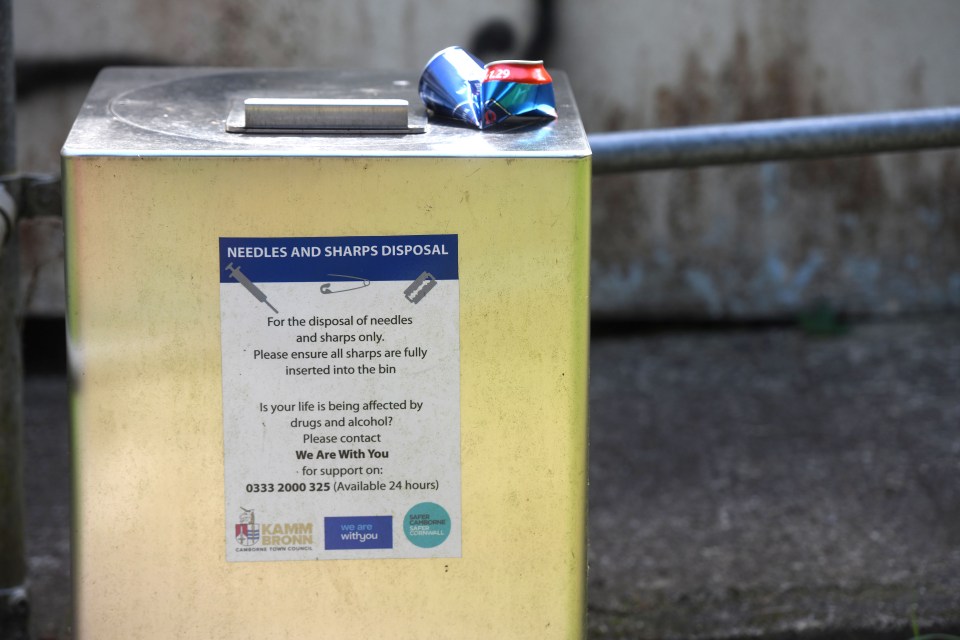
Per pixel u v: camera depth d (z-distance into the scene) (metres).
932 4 4.59
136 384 1.68
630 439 4.09
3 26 2.23
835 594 3.07
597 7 4.55
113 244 1.64
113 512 1.71
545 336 1.70
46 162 4.43
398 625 1.77
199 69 2.38
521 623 1.78
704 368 4.65
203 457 1.71
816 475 3.82
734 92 4.65
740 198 4.79
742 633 2.88
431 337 1.69
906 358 4.64
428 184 1.65
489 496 1.74
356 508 1.73
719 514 3.58
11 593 2.48
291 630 1.76
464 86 1.90
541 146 1.69
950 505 3.59
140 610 1.74
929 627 2.90
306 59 4.46
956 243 4.88
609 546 3.39
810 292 4.89
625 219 4.79
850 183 4.80
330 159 1.63
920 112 2.52
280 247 1.66
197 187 1.63
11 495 2.45
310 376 1.70
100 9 4.35
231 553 1.73
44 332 4.80
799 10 4.59
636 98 4.64
